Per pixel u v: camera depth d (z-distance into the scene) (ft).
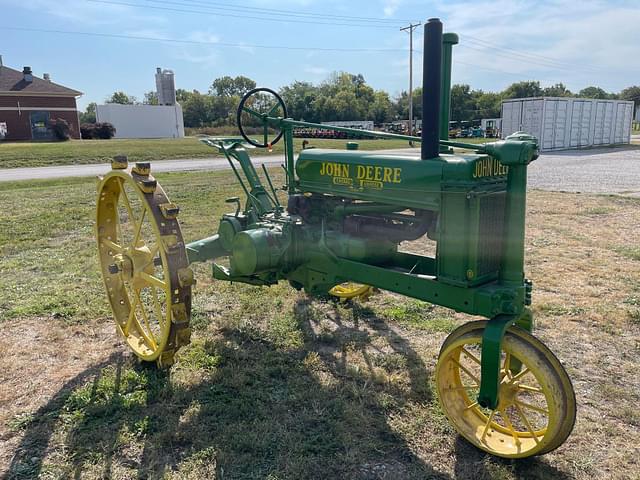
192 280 10.12
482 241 8.51
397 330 13.55
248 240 11.02
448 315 14.48
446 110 9.73
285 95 246.88
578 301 15.30
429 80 8.61
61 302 15.02
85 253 20.48
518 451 8.29
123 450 8.65
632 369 11.43
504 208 8.91
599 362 11.76
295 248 11.46
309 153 11.62
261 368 11.33
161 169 57.98
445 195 8.62
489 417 8.71
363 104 231.50
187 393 10.27
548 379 7.64
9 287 16.33
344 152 10.97
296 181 12.05
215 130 183.83
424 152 9.05
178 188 38.42
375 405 10.01
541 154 75.41
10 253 20.56
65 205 31.48
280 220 11.75
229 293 15.98
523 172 8.10
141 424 9.27
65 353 12.07
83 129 138.62
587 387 10.71
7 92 120.98
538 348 7.89
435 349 12.41
